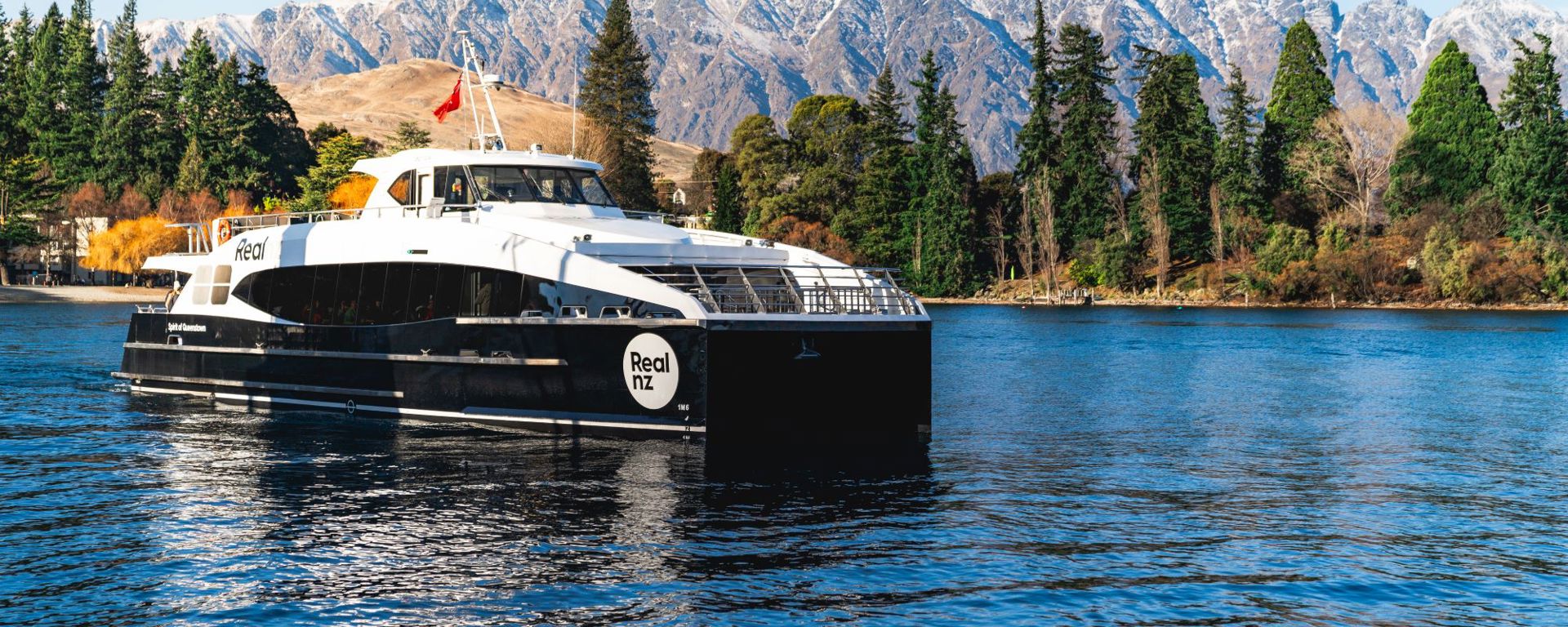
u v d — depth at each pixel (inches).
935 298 5108.3
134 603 575.8
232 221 1177.4
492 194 1063.0
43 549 658.2
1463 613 571.5
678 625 551.8
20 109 6387.8
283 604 576.4
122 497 776.3
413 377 1005.2
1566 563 650.2
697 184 6397.6
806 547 667.4
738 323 855.7
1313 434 1091.3
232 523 713.0
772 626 551.2
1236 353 2126.0
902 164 5305.1
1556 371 1760.6
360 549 661.3
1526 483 863.7
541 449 906.7
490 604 578.2
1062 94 5275.6
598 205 1100.5
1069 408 1273.4
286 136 6579.7
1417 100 4881.9
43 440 973.2
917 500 776.9
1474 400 1378.0
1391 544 686.5
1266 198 5000.0
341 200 4906.5
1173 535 701.9
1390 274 4301.2
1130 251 4817.9
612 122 5285.4
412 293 1005.2
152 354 1222.3
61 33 7431.1
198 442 954.7
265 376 1114.7
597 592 594.2
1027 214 5157.5
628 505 751.7
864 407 901.8
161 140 6176.2
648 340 874.8
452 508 746.2
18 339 2186.3
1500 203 4453.7
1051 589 600.4
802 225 5059.1
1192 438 1059.3
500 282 951.0
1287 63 5251.0
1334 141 4867.1
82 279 5477.4
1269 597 591.5
